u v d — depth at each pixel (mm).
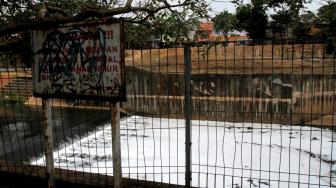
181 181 11359
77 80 4141
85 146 16250
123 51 3832
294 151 15789
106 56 3928
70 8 5113
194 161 14672
